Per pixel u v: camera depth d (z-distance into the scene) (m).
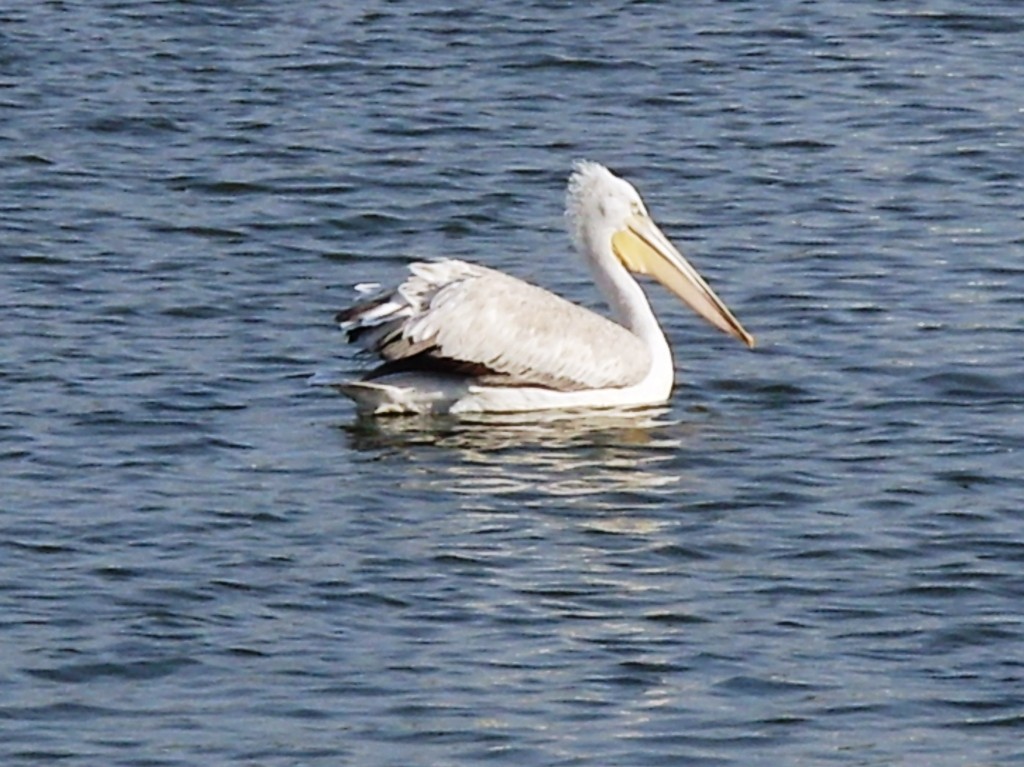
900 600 14.20
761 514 15.55
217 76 26.86
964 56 27.66
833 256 21.44
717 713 12.79
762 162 24.28
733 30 28.55
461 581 14.39
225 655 13.38
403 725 12.59
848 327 19.53
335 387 17.42
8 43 27.58
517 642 13.59
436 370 17.58
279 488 15.91
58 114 25.44
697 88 26.62
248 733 12.48
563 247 22.06
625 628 13.77
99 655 13.34
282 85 26.59
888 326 19.53
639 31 28.52
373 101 26.16
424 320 17.31
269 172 23.89
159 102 25.91
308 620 13.84
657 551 14.91
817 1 29.70
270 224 22.41
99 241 21.75
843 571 14.63
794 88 26.62
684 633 13.73
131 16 28.83
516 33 28.41
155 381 18.08
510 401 17.58
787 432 17.17
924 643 13.63
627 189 18.52
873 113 25.77
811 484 16.08
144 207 22.80
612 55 27.62
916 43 28.09
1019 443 16.86
